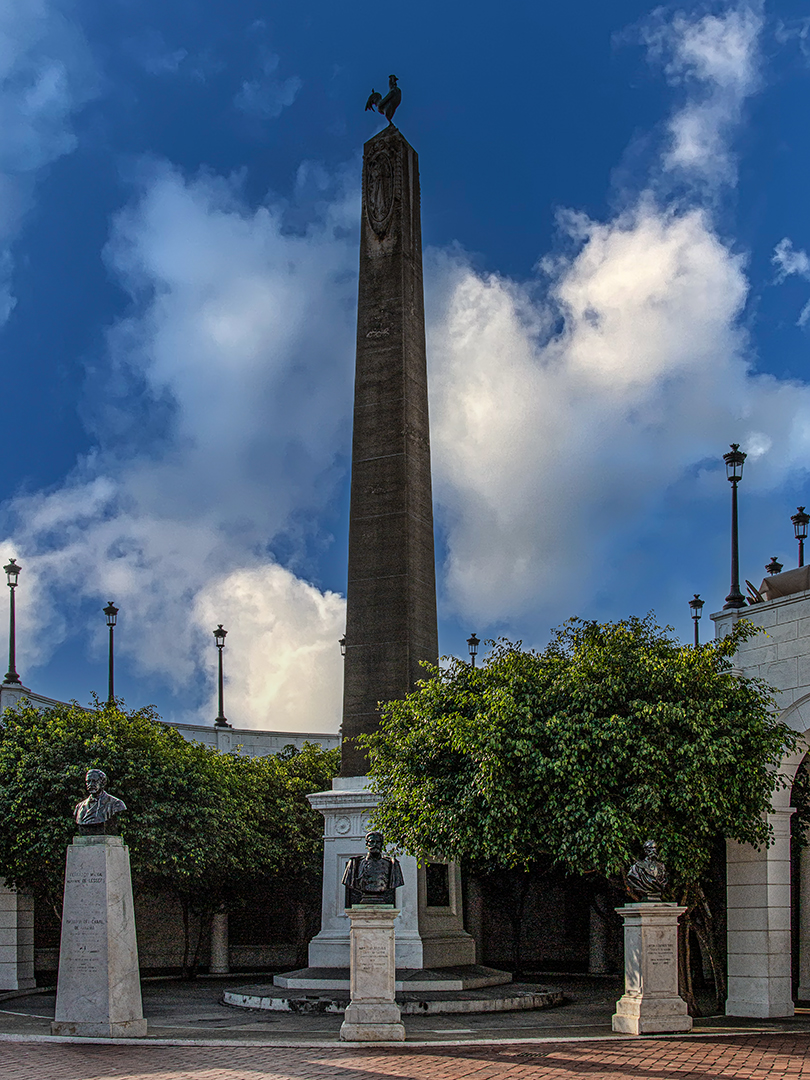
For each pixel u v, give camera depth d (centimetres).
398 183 3391
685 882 2403
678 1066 1705
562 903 4562
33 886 3228
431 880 2947
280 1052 1886
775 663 2631
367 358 3303
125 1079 1617
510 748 2388
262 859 3841
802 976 2973
